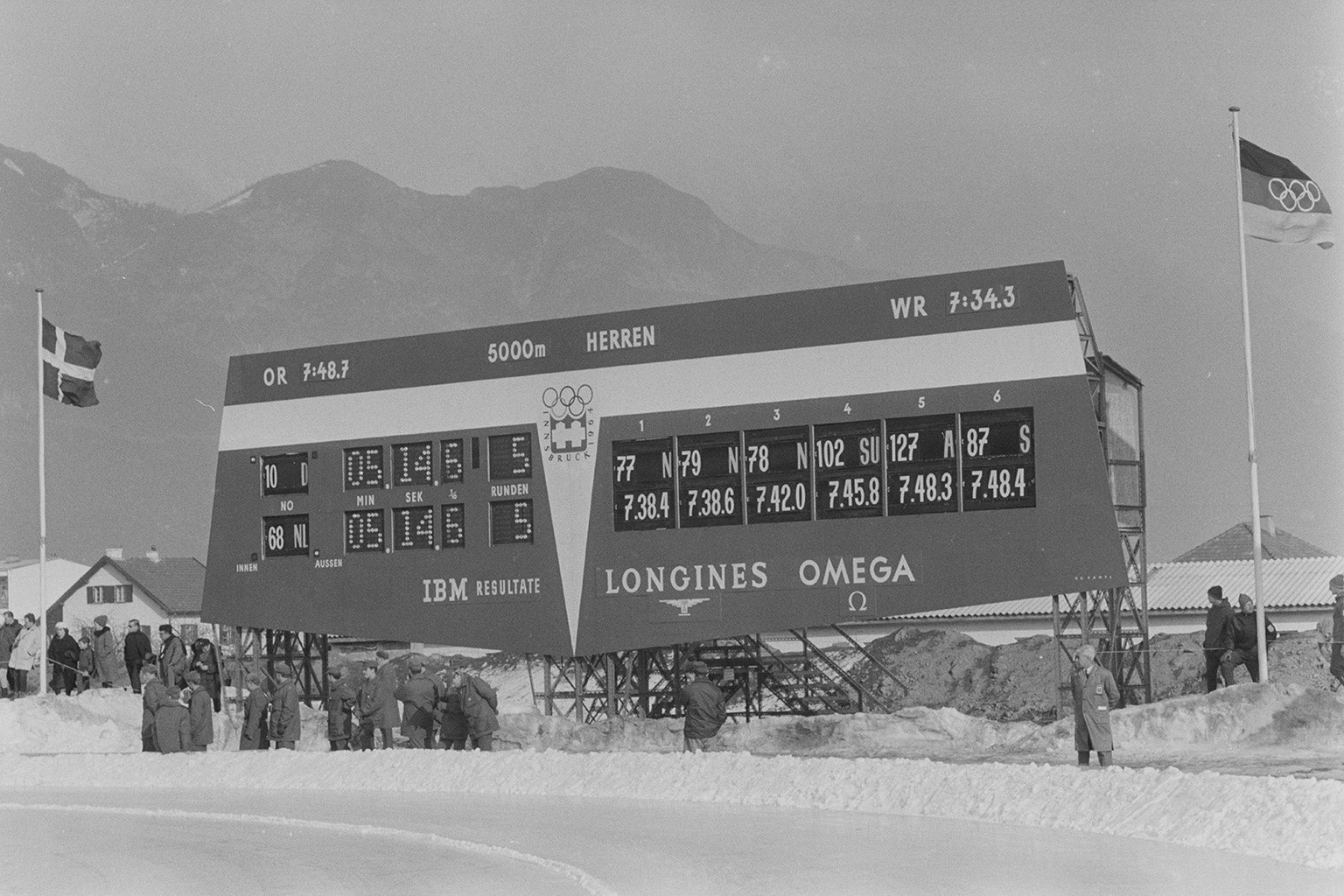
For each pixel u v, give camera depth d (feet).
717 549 112.27
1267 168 102.78
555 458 117.80
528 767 97.96
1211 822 67.77
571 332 118.01
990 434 105.40
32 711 130.00
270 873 65.46
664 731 114.62
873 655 141.49
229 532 128.98
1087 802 74.59
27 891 62.49
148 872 66.74
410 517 122.72
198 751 113.80
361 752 105.60
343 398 125.70
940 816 78.74
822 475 109.60
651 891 57.88
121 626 333.62
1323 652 112.16
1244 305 101.35
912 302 108.06
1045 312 104.68
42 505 132.46
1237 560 213.25
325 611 125.08
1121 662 106.63
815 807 83.97
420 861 67.82
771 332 111.86
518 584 118.32
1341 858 60.64
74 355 134.72
